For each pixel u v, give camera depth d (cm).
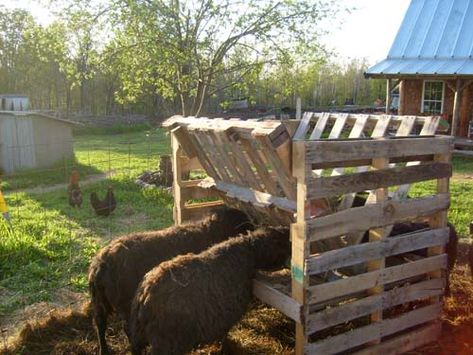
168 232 533
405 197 471
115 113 4525
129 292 490
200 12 1391
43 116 1836
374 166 447
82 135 3353
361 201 542
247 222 566
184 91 1477
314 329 429
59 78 4897
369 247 449
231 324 450
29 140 1828
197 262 440
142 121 3978
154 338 411
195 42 1385
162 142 2816
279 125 407
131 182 1411
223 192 587
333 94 4609
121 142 2839
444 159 486
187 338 416
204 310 423
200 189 644
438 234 500
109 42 1459
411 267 484
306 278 415
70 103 4888
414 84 2134
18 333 532
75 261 743
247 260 466
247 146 485
